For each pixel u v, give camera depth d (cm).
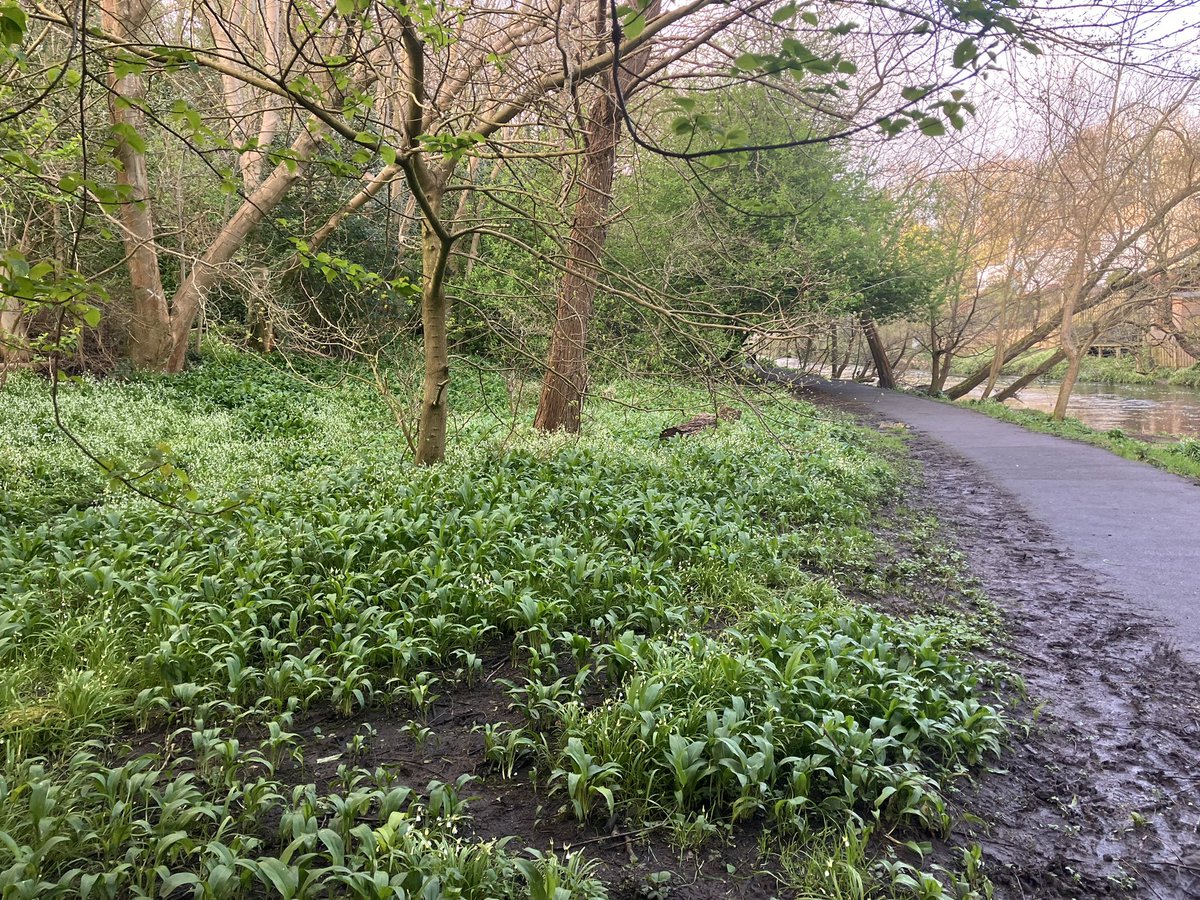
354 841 351
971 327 4153
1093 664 600
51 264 357
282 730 450
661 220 1492
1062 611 711
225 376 1805
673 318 857
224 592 571
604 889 332
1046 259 2864
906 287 2944
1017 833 401
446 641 534
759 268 1822
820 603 677
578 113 721
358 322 1400
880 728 456
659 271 1213
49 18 585
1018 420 2273
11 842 298
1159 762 468
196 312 1770
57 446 1023
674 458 1191
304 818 342
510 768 416
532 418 1592
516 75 795
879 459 1486
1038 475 1376
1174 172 2348
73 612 541
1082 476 1355
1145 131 2252
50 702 436
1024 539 957
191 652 477
